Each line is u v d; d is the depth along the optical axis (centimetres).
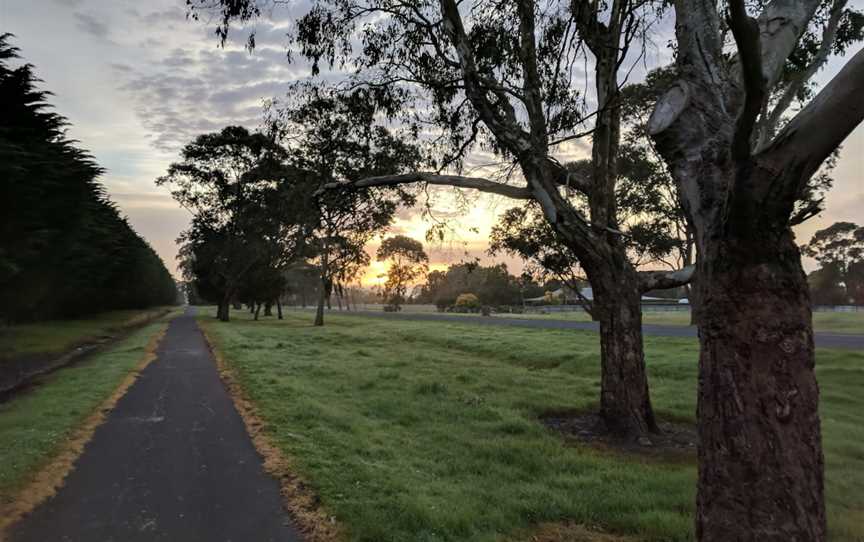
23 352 1739
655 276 841
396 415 905
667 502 525
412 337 2739
